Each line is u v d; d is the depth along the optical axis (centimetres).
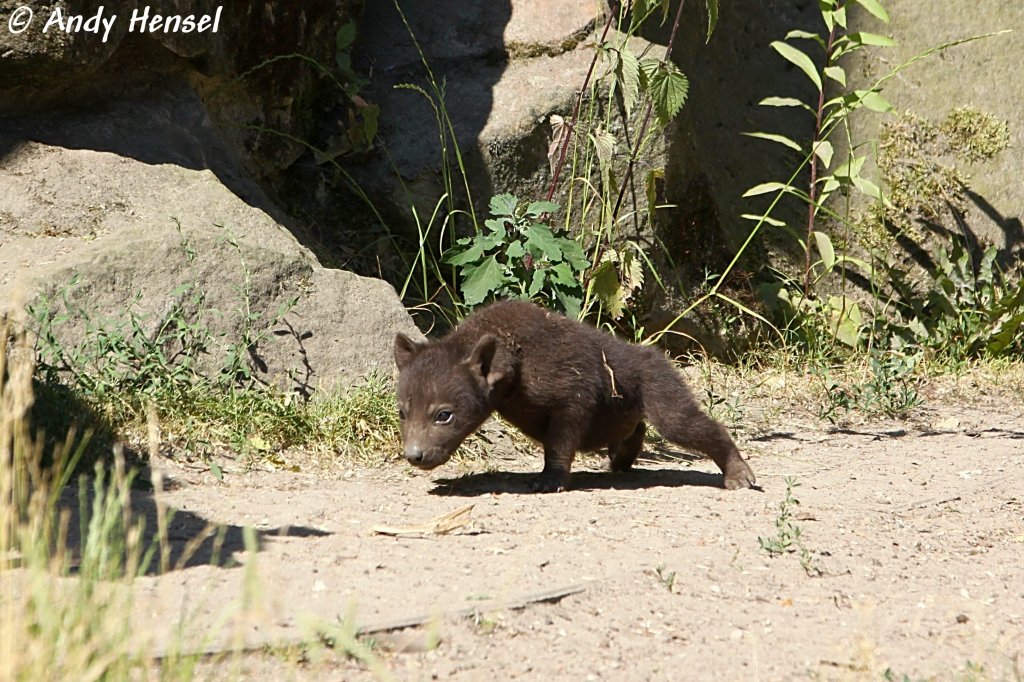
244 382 1155
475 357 1016
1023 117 1933
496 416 1240
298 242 1310
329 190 1571
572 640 671
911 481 1136
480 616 677
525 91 1592
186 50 1337
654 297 1622
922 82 1923
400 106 1606
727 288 1738
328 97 1589
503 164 1562
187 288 1148
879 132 1895
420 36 1653
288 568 742
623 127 1603
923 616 748
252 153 1485
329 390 1188
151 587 675
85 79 1314
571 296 1468
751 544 864
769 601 756
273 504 927
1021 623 748
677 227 1691
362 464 1099
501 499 985
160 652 581
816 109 1881
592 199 1571
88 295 1127
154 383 1078
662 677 632
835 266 1828
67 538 758
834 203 1858
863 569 834
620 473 1162
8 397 680
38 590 507
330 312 1230
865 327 1781
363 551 793
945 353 1769
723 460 1091
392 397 1177
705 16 1808
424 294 1531
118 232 1191
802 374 1616
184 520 854
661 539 862
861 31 1920
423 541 832
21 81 1266
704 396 1475
